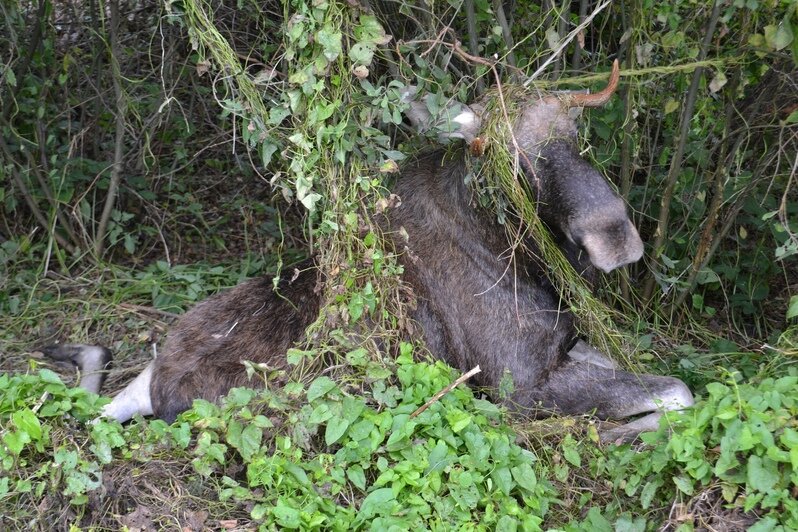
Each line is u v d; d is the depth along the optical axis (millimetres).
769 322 5934
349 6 4211
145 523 3771
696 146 5590
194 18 4441
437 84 4613
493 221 4645
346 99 4312
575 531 3705
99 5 6449
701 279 5754
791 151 5609
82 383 5199
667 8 4961
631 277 6016
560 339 4820
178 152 6770
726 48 5445
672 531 3584
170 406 4602
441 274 4770
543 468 4117
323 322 4469
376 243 4516
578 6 6035
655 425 4523
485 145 4332
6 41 6328
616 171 6031
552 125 4383
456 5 4738
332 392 4062
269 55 5668
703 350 5621
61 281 6355
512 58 5191
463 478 3807
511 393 4637
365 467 3916
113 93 6957
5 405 3924
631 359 5266
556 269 4520
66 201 6418
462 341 4777
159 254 6910
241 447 3947
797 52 4453
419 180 4875
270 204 7184
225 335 4707
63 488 3807
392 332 4527
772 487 3438
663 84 5594
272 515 3727
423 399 4133
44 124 6641
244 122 4387
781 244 5816
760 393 3768
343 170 4418
